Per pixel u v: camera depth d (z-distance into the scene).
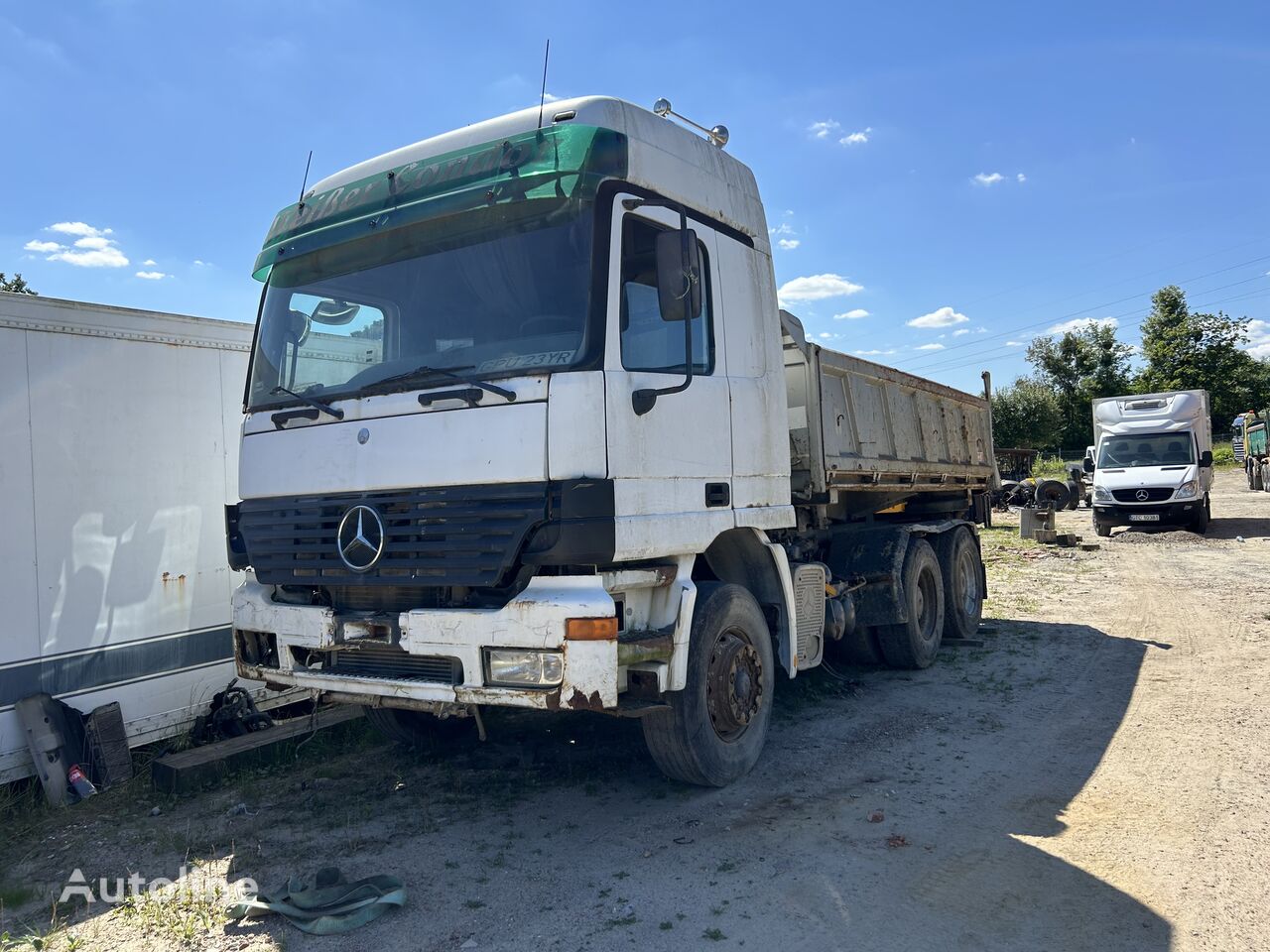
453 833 4.46
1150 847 4.07
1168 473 19.61
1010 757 5.43
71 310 5.66
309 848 4.33
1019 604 11.23
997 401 64.25
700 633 4.68
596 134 4.30
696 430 4.71
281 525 4.69
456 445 4.11
